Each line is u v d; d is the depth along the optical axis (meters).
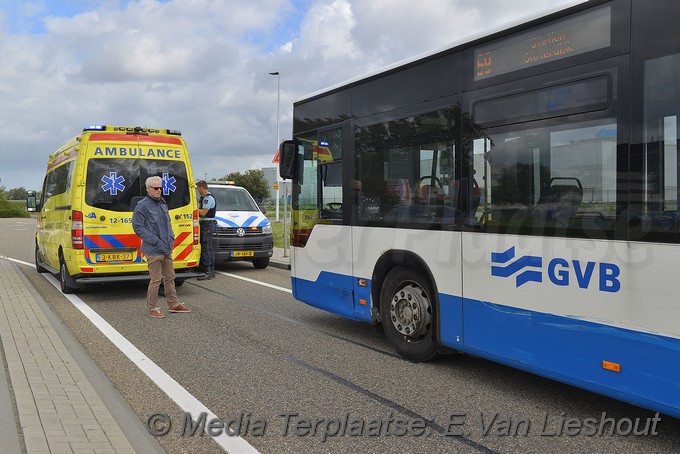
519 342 4.55
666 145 3.59
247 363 5.86
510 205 4.62
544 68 4.37
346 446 3.90
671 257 3.53
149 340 6.83
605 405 4.66
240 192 14.98
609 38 3.93
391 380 5.31
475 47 4.98
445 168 5.29
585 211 4.04
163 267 8.45
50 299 9.70
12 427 3.89
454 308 5.19
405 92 5.79
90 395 4.61
